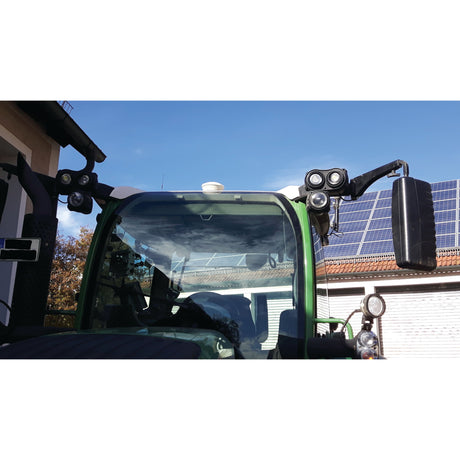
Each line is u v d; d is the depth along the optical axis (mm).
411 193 2434
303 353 2416
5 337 2619
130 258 2730
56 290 5805
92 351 1818
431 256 2420
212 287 2586
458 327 16469
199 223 2838
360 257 18141
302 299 2541
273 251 2723
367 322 2287
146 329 2266
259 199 2902
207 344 1999
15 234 7750
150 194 2947
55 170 9898
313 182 2863
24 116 8797
